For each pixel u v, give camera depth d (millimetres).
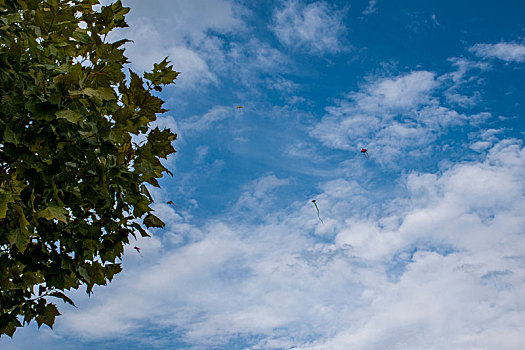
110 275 4188
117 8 4332
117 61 3932
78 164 3604
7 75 3211
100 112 3717
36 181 3436
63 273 3801
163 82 4293
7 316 3740
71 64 3701
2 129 3289
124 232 4145
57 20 3697
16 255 3656
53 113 3258
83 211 3904
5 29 3371
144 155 3895
